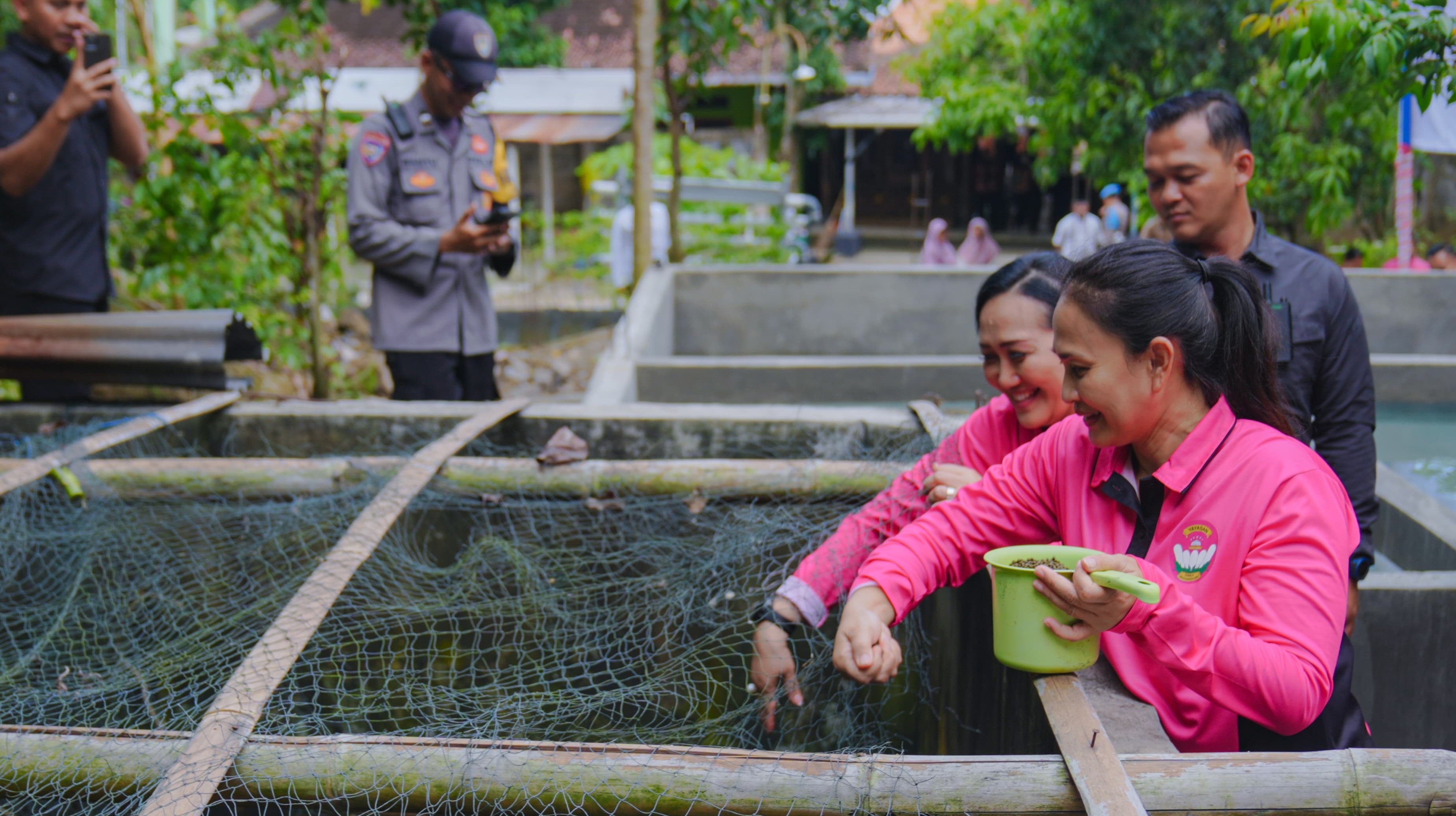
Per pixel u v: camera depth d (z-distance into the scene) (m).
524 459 2.58
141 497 2.49
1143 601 1.20
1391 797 1.16
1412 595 2.32
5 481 2.35
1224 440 1.40
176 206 5.38
